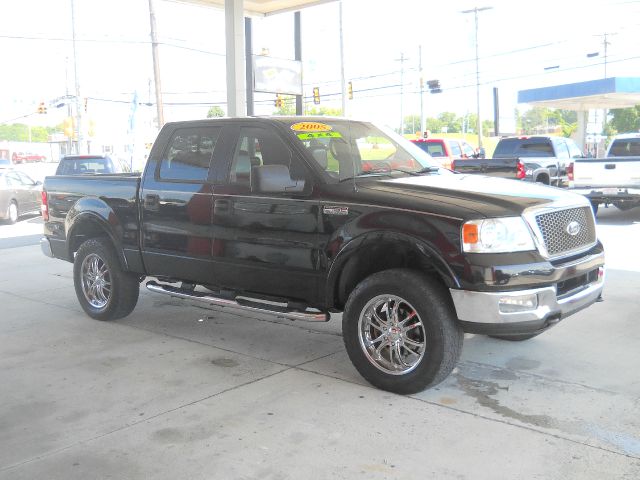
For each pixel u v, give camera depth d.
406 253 4.87
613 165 13.48
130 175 6.99
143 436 4.15
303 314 5.19
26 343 6.20
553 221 4.68
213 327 6.70
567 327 6.36
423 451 3.87
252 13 16.75
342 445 3.96
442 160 18.20
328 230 4.96
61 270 10.11
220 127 5.81
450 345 4.51
